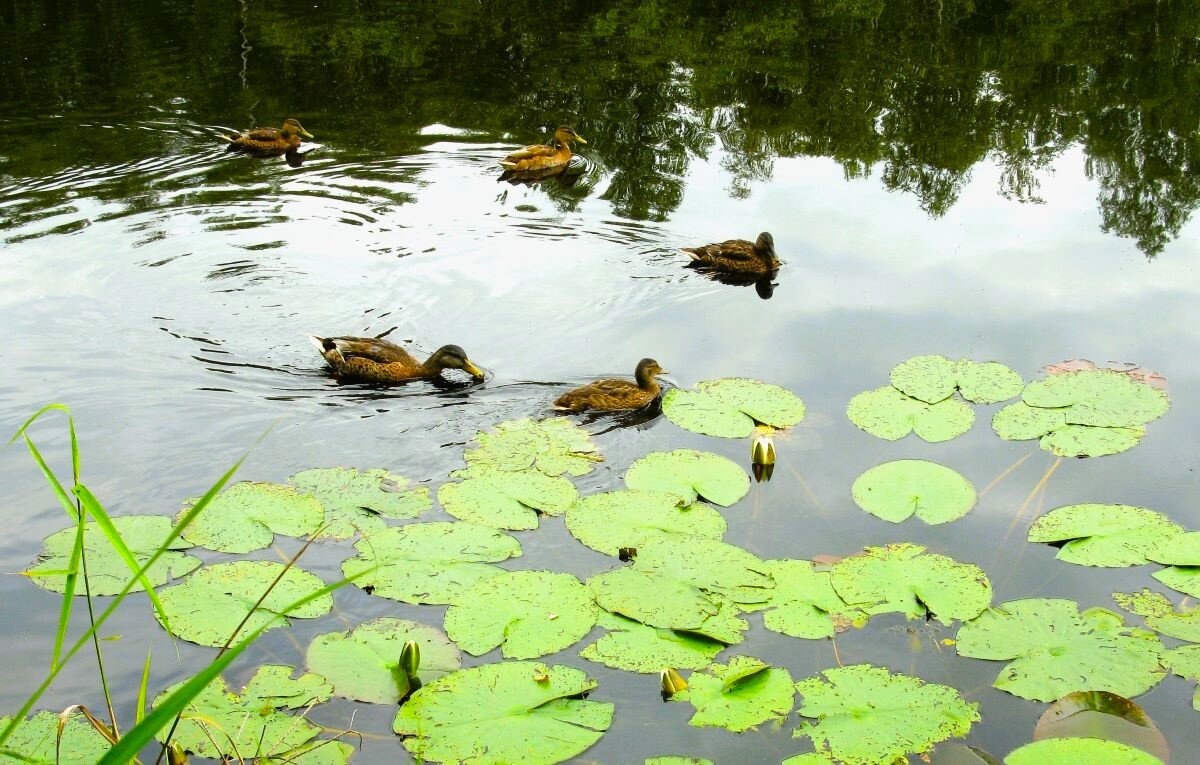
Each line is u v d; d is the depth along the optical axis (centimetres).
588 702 732
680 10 2622
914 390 1131
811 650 782
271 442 1073
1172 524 908
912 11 2569
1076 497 962
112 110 2016
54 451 1045
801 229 1579
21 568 871
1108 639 779
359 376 1201
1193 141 1788
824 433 1072
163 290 1402
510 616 809
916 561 866
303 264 1489
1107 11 2511
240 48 2345
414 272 1472
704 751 693
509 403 1156
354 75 2208
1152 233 1508
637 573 855
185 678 752
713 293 1406
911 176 1728
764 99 2061
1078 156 1761
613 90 2138
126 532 910
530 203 1697
